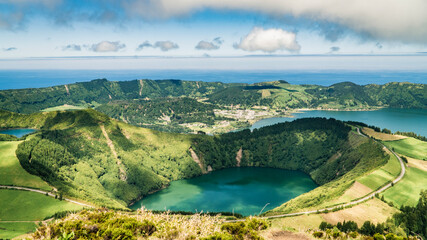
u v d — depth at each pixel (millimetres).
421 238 130500
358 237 78562
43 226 57906
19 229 147875
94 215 65500
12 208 171500
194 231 58375
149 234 58656
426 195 166375
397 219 139625
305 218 143250
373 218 142250
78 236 54906
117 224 59375
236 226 63281
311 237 69500
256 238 61000
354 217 143000
